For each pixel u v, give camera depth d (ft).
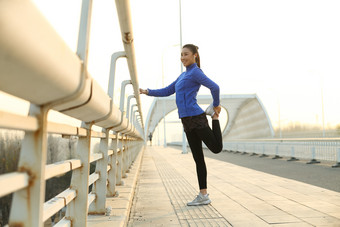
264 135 245.04
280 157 55.83
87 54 4.59
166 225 10.97
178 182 22.50
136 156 44.96
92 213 10.47
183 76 14.24
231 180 23.45
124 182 17.54
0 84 2.61
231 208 13.69
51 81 3.01
